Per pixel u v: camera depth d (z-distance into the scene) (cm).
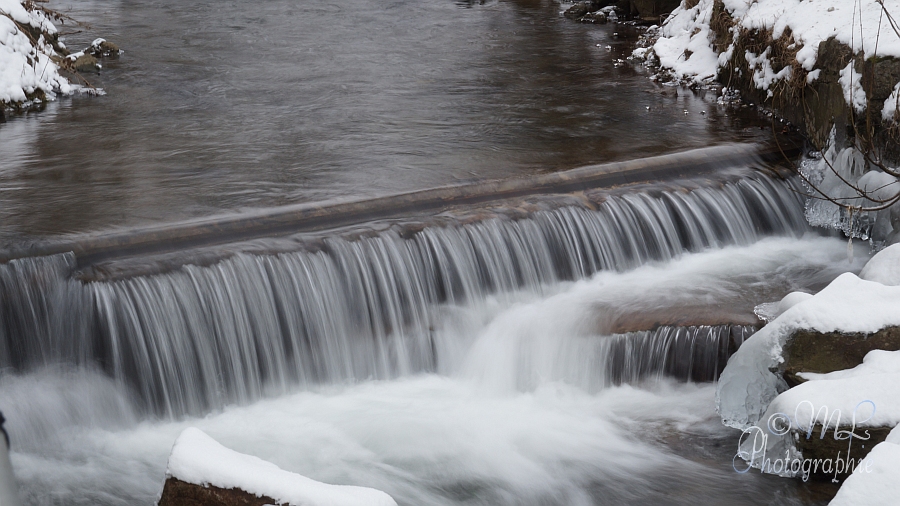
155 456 674
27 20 1281
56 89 1210
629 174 935
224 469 453
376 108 1159
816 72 1025
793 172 991
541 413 728
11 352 684
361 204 820
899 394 591
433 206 848
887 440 532
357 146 996
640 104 1195
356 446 684
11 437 662
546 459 670
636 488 636
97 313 690
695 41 1379
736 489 625
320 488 439
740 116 1137
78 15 1783
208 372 724
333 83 1291
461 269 810
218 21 1764
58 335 694
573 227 861
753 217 949
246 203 816
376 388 766
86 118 1101
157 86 1260
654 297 813
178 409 717
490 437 696
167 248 743
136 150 973
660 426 704
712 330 739
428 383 775
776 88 1112
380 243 785
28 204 807
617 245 877
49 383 687
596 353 752
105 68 1359
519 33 1691
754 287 833
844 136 955
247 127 1066
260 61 1426
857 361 651
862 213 926
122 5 1920
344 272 768
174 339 710
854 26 991
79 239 723
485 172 914
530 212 851
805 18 1106
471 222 823
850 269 872
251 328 736
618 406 734
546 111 1156
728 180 955
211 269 726
